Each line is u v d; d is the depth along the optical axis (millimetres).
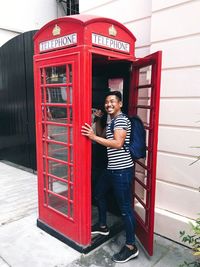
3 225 3322
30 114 5219
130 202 2725
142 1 3232
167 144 3057
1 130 6156
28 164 5543
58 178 2908
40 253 2779
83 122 2504
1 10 7066
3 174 5441
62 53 2572
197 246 2318
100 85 3373
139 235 3014
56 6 8641
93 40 2449
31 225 3324
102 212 2984
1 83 5875
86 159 2594
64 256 2736
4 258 2705
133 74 3041
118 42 2715
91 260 2691
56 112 2805
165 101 3023
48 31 2713
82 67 2416
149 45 3232
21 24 7602
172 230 3043
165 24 2934
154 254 2807
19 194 4344
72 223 2828
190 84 2824
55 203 3074
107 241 3023
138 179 3191
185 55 2824
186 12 2768
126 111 3252
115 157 2590
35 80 2963
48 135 2963
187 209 2973
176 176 3023
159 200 3197
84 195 2652
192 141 2863
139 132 2645
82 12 3938
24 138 5492
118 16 3496
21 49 5137
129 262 2672
